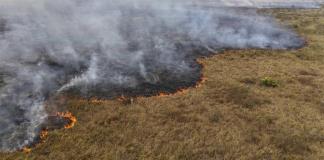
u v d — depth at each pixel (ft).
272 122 51.67
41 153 42.45
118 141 44.96
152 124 49.42
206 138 46.78
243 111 54.60
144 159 41.68
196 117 51.98
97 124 49.08
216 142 45.88
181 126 49.39
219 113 53.52
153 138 45.98
